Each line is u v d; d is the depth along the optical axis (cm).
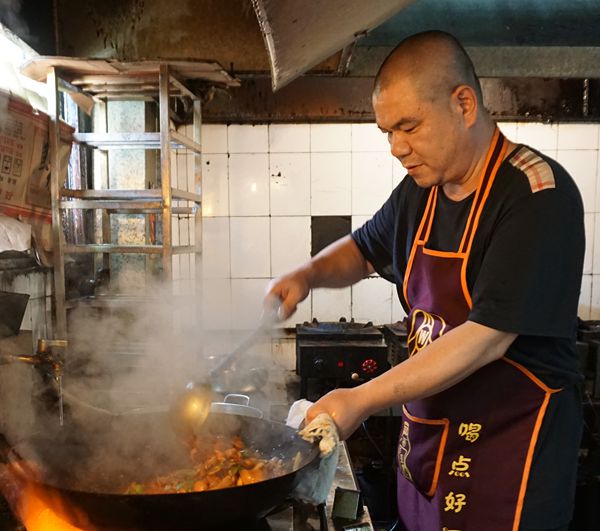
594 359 227
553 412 105
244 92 260
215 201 269
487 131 105
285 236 271
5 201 185
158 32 240
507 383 106
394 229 133
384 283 273
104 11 236
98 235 255
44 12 226
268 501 84
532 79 260
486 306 91
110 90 226
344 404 90
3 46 193
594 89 261
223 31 242
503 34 257
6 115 180
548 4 258
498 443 108
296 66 139
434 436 115
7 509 96
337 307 274
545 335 91
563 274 93
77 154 240
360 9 108
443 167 99
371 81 260
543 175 97
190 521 80
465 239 107
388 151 267
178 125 264
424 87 90
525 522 105
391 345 245
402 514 135
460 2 257
